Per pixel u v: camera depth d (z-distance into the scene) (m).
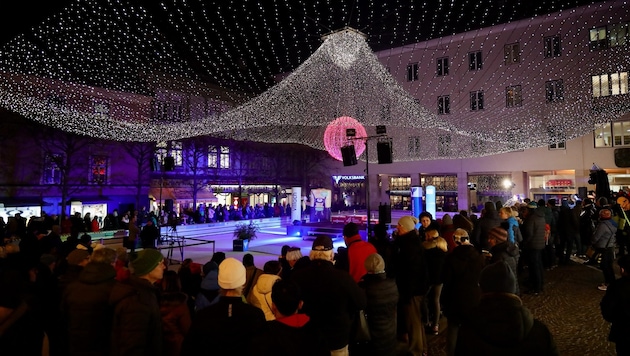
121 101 26.83
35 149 24.97
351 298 3.80
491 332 2.30
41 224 11.18
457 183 34.47
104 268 3.77
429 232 6.39
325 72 26.70
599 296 8.20
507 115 31.45
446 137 35.06
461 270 4.78
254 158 39.00
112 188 28.14
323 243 4.51
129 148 28.69
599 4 27.27
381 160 13.16
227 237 23.94
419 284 5.33
